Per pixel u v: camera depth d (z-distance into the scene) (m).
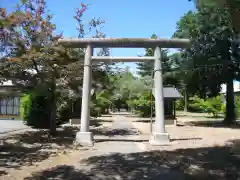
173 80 38.41
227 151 11.18
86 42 13.91
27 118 20.28
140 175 7.83
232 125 25.12
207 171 8.20
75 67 15.23
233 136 16.66
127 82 45.28
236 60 24.38
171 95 27.97
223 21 22.23
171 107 28.98
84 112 13.75
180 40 13.79
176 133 18.59
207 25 23.41
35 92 16.08
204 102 38.41
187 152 11.09
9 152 11.20
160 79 13.68
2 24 11.87
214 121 30.73
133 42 13.75
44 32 14.05
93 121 28.80
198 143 13.60
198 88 27.64
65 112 21.80
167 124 26.39
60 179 7.45
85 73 13.90
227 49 24.62
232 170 8.29
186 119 35.34
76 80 15.99
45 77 15.02
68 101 21.12
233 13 8.52
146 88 36.84
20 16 13.24
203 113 53.53
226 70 24.52
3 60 13.11
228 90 27.73
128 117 40.94
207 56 24.73
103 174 7.94
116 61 14.01
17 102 27.33
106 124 27.03
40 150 11.71
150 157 10.18
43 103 19.84
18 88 16.28
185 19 25.95
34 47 13.80
